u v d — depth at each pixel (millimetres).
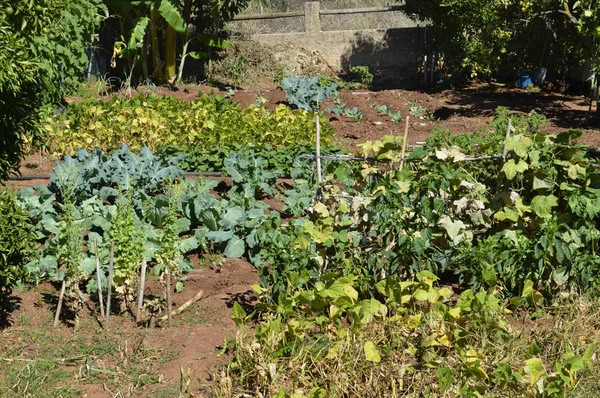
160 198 8805
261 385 5371
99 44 20641
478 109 19344
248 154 11555
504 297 6984
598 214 8359
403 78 24453
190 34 23062
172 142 13344
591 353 5781
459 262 7023
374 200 7004
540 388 5172
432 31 21828
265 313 6469
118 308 7039
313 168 10742
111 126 13117
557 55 20359
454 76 23859
